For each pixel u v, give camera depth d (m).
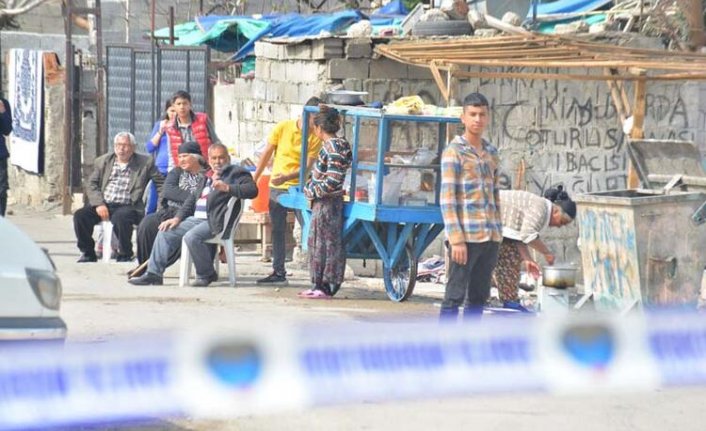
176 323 32.66
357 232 40.88
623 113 48.16
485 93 51.91
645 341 28.30
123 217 48.66
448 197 29.66
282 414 22.97
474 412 23.56
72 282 42.62
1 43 96.00
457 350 27.25
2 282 20.61
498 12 58.12
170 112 47.81
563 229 51.44
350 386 24.77
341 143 39.44
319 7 91.88
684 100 53.19
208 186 42.94
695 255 33.22
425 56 45.59
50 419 21.33
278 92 54.81
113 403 22.41
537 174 52.34
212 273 42.91
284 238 44.06
